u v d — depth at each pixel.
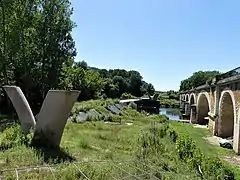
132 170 8.77
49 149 10.71
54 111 11.20
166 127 21.11
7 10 29.30
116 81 90.56
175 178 8.98
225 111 26.30
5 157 9.03
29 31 31.16
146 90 102.50
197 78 90.56
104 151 12.34
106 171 8.38
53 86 33.19
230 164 15.48
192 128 32.50
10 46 29.44
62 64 34.16
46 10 31.97
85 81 54.34
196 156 12.27
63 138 14.41
